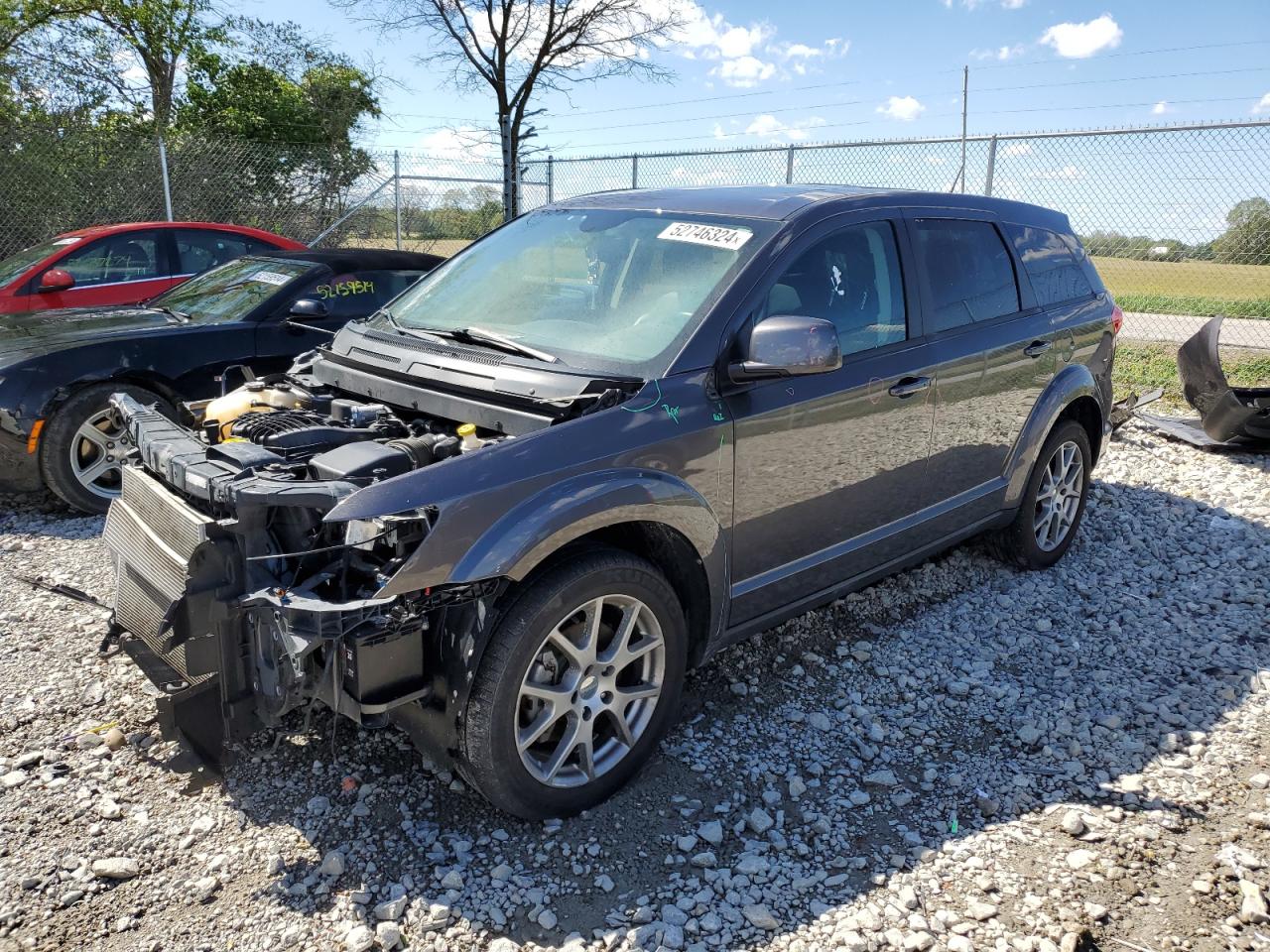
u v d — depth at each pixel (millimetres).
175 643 2662
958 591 4863
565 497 2797
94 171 13234
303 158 14312
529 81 20359
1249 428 7086
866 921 2619
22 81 15336
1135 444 7602
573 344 3412
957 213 4473
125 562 3059
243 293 6707
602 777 3057
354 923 2559
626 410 3018
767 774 3299
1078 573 5121
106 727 3428
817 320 3121
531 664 2807
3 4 15844
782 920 2629
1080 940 2543
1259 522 5867
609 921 2602
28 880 2680
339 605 2506
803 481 3555
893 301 3994
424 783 3158
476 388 3176
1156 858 2883
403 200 14828
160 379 5941
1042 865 2859
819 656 4141
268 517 2703
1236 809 3121
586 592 2863
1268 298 10547
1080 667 4113
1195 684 3957
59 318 6477
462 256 4375
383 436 3170
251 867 2771
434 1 19453
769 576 3562
